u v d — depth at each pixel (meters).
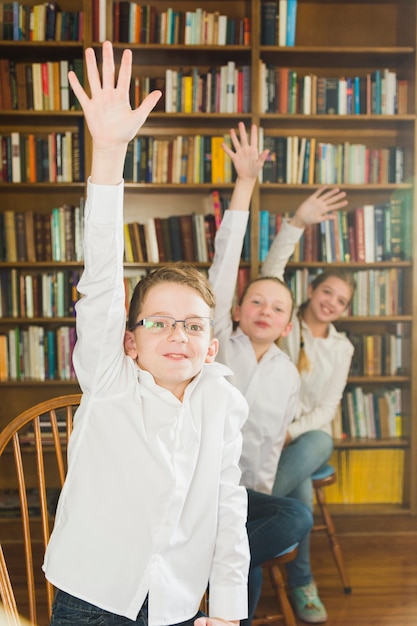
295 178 3.89
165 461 1.30
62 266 3.94
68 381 3.82
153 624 1.27
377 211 3.94
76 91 1.20
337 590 3.10
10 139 3.79
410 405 3.89
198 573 1.35
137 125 1.20
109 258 1.27
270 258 3.16
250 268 3.84
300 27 4.11
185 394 1.38
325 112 3.88
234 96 3.81
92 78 1.19
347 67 4.10
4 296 3.84
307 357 3.28
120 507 1.29
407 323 3.94
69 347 3.89
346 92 3.88
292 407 2.53
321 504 3.08
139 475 1.30
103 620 1.29
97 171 1.23
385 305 3.97
